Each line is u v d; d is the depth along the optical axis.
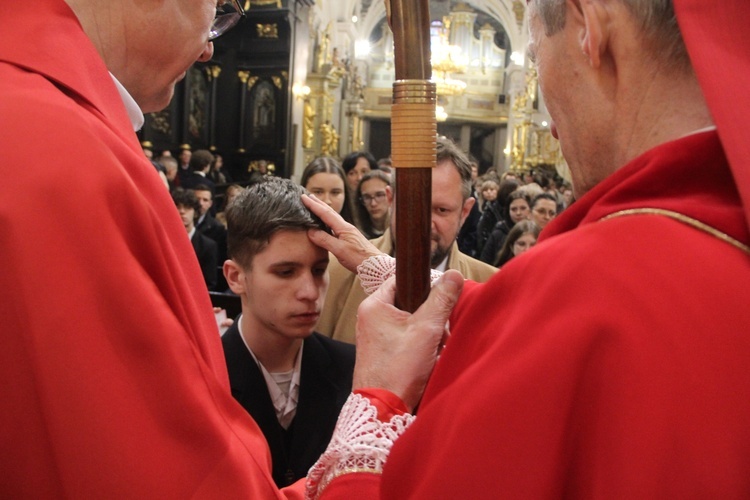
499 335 0.60
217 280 4.23
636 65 0.64
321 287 1.38
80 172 0.66
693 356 0.52
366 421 0.77
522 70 22.03
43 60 0.75
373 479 0.73
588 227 0.61
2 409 0.64
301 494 0.99
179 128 11.47
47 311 0.63
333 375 1.43
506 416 0.54
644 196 0.62
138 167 0.76
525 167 18.72
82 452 0.63
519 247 3.21
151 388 0.66
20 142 0.66
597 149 0.69
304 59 14.09
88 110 0.76
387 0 0.84
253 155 13.32
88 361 0.63
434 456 0.58
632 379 0.52
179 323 0.70
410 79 0.82
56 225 0.64
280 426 1.37
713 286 0.54
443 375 0.65
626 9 0.63
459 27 25.44
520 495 0.53
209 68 12.47
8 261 0.63
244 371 1.36
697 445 0.51
